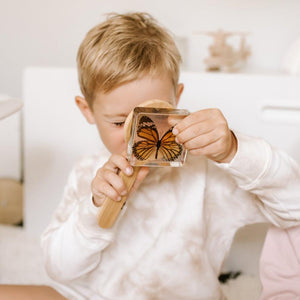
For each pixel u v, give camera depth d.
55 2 1.53
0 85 1.63
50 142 1.25
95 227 0.64
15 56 1.60
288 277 0.71
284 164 0.62
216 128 0.54
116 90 0.65
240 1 1.40
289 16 1.38
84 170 0.83
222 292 0.79
